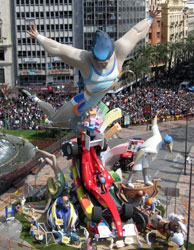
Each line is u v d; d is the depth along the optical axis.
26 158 59.34
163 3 148.12
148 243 36.62
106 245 36.69
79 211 39.88
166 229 36.53
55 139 69.00
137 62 104.62
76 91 100.50
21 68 107.12
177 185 50.22
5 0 103.75
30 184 49.53
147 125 74.94
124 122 75.00
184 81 111.94
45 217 41.22
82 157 38.31
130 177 44.50
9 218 40.91
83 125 38.25
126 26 111.69
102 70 35.44
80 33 107.12
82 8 104.31
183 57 145.88
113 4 104.12
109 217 37.81
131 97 89.44
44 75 107.50
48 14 104.81
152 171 55.12
